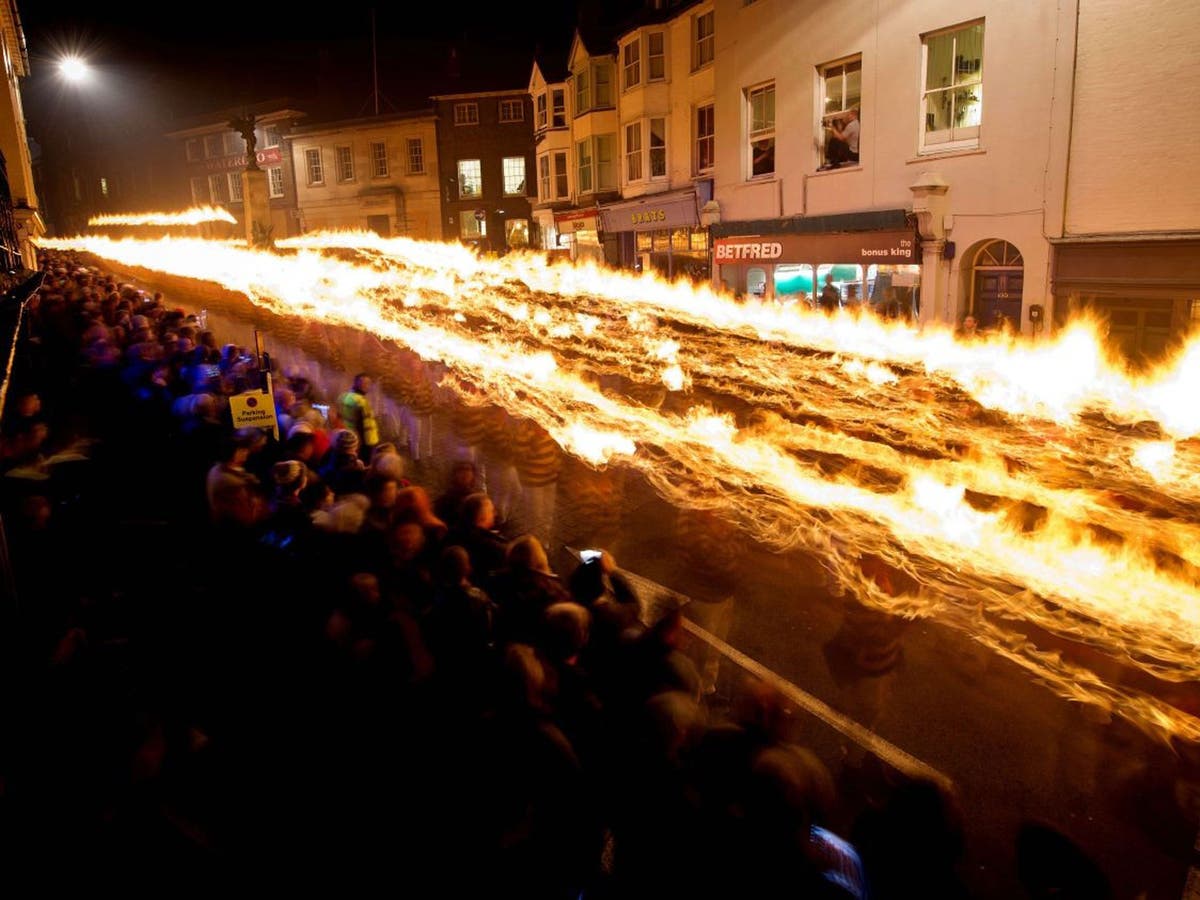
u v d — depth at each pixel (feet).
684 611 24.30
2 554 14.26
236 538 22.52
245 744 16.96
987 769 17.88
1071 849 12.65
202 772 14.02
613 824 13.74
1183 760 17.70
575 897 13.61
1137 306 48.52
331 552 20.65
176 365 41.27
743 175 79.00
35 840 12.44
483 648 16.53
